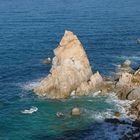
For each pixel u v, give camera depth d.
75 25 175.38
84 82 87.50
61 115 76.81
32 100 84.31
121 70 104.75
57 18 194.38
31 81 96.38
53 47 132.12
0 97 86.12
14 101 83.94
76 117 76.06
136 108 78.19
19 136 69.19
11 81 96.25
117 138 68.00
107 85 88.50
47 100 84.25
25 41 140.38
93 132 70.44
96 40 143.62
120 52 125.31
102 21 186.00
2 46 131.50
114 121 74.00
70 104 82.25
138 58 118.25
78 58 89.31
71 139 68.19
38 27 169.75
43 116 76.81
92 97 85.06
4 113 78.00
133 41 142.38
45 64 111.25
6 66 108.25
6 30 161.25
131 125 72.31
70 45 89.88
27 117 76.38
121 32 159.12
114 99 83.88
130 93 83.69
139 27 170.62
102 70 104.88
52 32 158.75
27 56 119.38
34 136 69.19
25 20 187.62
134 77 87.75
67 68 87.69
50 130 71.31
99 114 77.25
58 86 86.31
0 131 70.94
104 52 125.19
